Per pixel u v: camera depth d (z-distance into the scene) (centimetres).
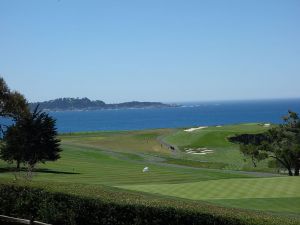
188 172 5903
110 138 12619
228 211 1738
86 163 6950
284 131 6862
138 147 10631
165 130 14975
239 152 9025
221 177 5397
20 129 5534
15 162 6506
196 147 10050
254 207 2931
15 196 1844
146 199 1816
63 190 1805
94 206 1680
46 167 6044
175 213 1588
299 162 6550
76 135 13500
